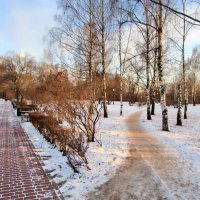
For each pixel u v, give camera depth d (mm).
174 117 26375
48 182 6543
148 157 8500
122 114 27703
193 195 5492
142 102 56906
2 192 5988
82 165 7508
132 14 10734
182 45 19359
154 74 26281
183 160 8094
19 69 54000
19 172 7391
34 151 9953
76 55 18000
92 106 11328
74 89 12789
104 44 20188
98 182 6359
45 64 31656
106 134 12906
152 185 6086
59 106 13188
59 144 9984
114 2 9828
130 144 10539
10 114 28312
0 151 10039
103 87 21938
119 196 5539
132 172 7016
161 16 13875
